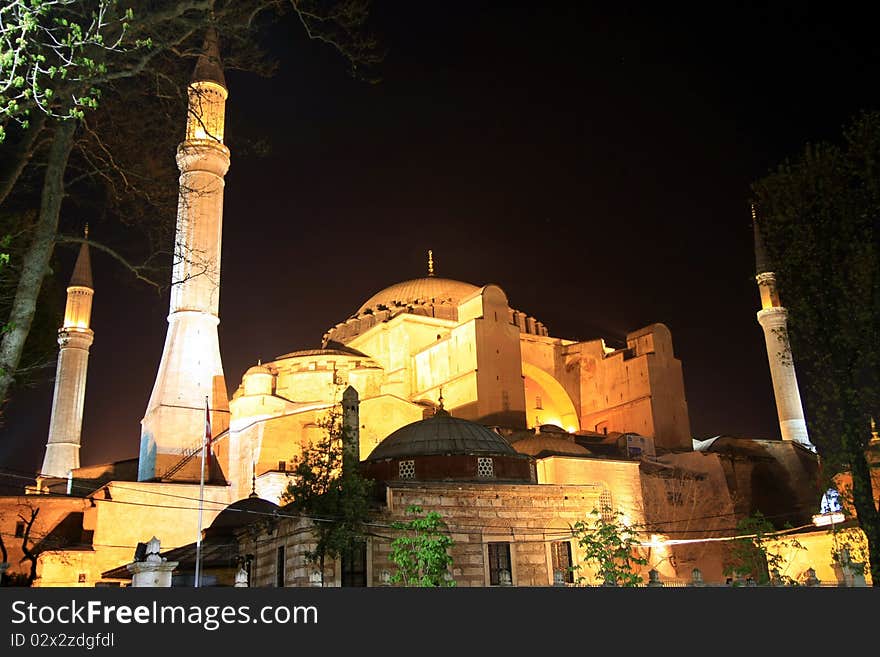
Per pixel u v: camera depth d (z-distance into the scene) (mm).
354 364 77938
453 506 37719
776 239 27953
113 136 25641
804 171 27453
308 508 34250
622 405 80562
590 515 40719
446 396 73875
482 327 72312
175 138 26359
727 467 67750
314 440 64562
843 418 25328
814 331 26375
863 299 25219
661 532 53531
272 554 37094
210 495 55219
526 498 39469
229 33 24266
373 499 38406
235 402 72188
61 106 20938
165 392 58375
